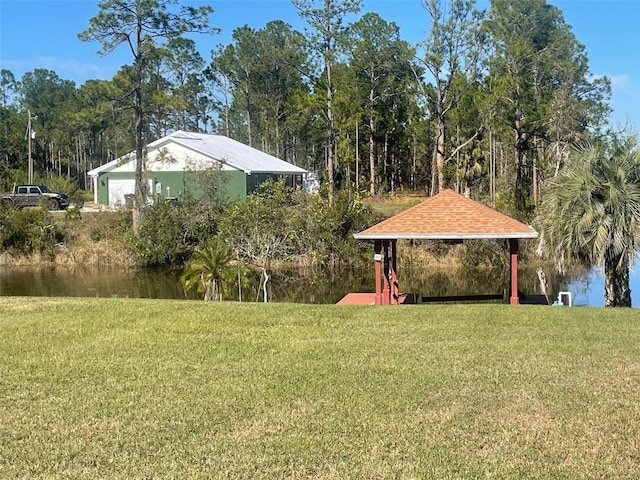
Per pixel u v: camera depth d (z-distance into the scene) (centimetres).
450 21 3322
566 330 1008
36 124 6638
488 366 799
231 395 696
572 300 2167
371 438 579
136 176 3203
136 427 610
